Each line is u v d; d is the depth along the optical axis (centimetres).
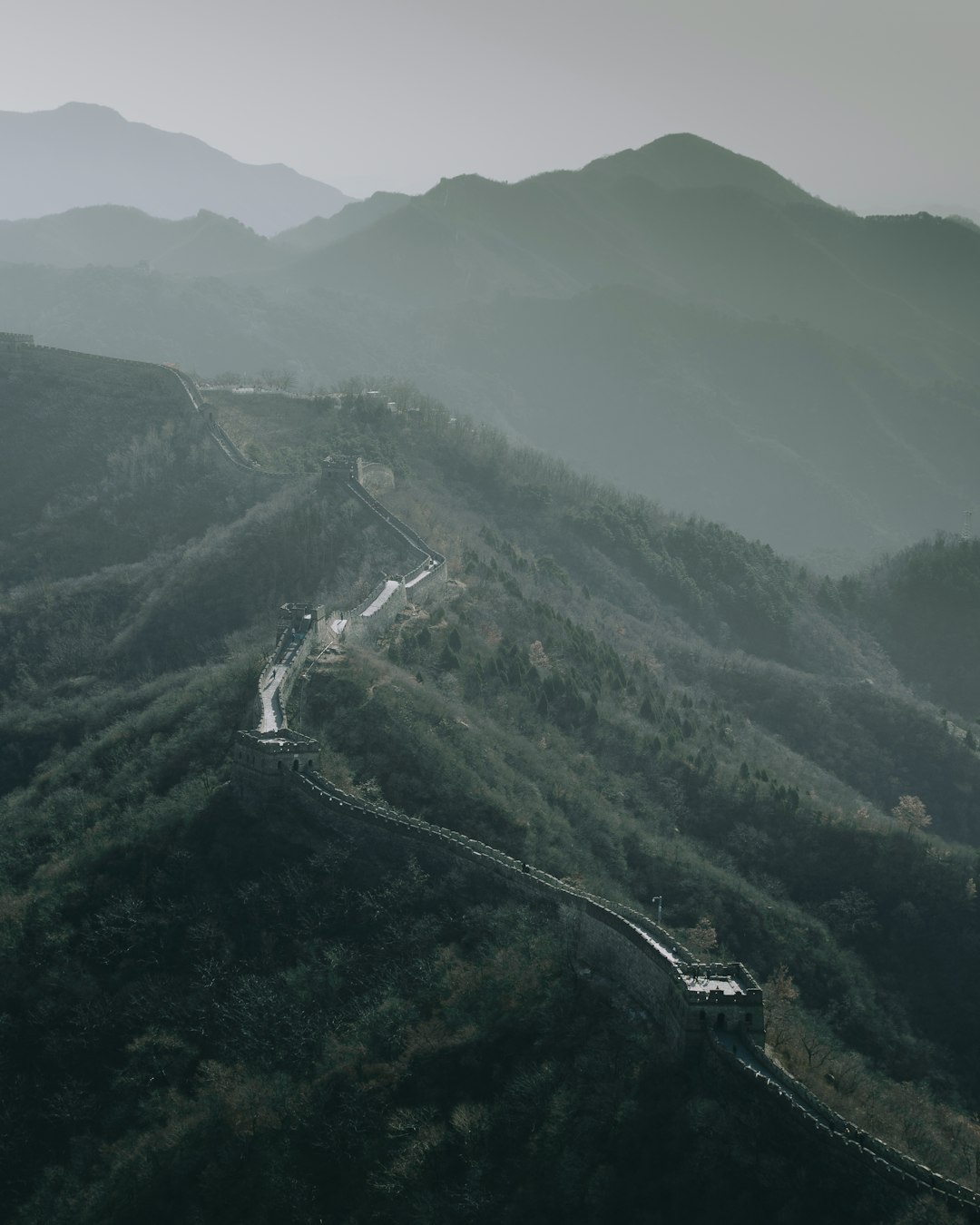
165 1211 15988
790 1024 18262
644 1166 14375
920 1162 14512
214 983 18600
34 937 19762
